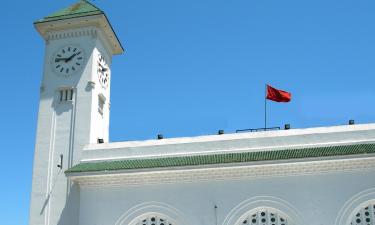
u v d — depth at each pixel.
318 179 35.59
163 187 37.41
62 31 47.62
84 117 43.97
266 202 35.56
